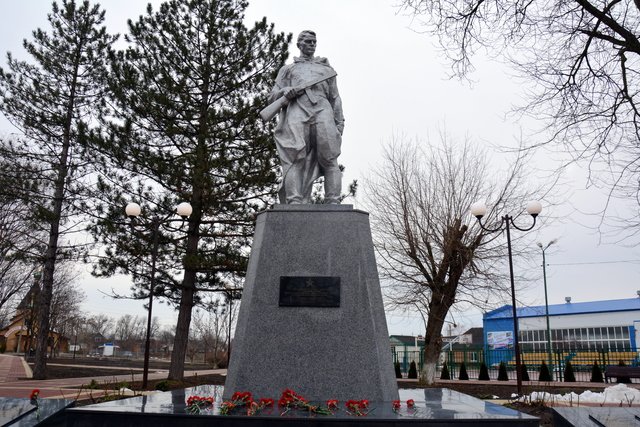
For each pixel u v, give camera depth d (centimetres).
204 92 1841
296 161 806
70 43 2062
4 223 2369
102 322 7762
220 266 1719
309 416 526
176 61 1842
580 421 565
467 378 2419
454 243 1873
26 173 2034
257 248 734
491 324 4238
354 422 511
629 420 565
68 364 2945
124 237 1677
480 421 512
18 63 2017
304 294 702
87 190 1967
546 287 3052
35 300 3525
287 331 688
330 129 816
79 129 1742
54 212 1967
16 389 1383
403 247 2033
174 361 1741
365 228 747
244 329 691
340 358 675
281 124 831
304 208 746
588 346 3756
